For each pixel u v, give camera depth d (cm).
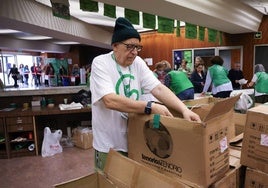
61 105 430
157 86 138
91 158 382
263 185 121
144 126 118
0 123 391
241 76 635
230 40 725
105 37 854
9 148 396
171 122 105
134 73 140
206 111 133
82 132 425
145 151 120
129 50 126
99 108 135
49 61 1100
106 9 337
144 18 416
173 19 473
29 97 448
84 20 629
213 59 476
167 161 110
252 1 520
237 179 124
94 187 128
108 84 126
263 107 133
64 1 284
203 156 97
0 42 843
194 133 98
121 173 119
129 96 137
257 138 121
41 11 446
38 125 418
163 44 878
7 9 351
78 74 944
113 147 137
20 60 1484
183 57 830
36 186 294
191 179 102
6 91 429
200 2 409
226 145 112
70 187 119
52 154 402
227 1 485
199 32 588
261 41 676
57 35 601
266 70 673
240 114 181
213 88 464
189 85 332
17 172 337
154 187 103
